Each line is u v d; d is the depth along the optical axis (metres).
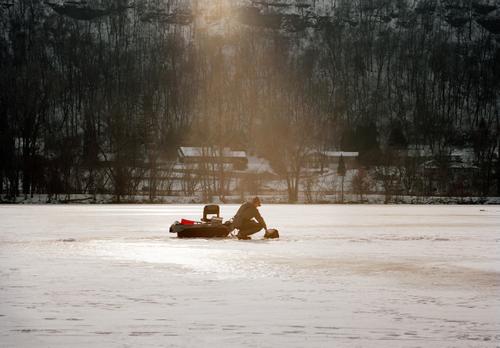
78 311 31.83
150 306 33.12
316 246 66.94
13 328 28.44
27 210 198.38
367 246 67.56
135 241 72.62
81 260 52.78
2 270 46.38
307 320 30.16
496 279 42.72
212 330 28.23
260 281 41.56
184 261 52.25
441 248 65.38
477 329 28.53
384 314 31.52
